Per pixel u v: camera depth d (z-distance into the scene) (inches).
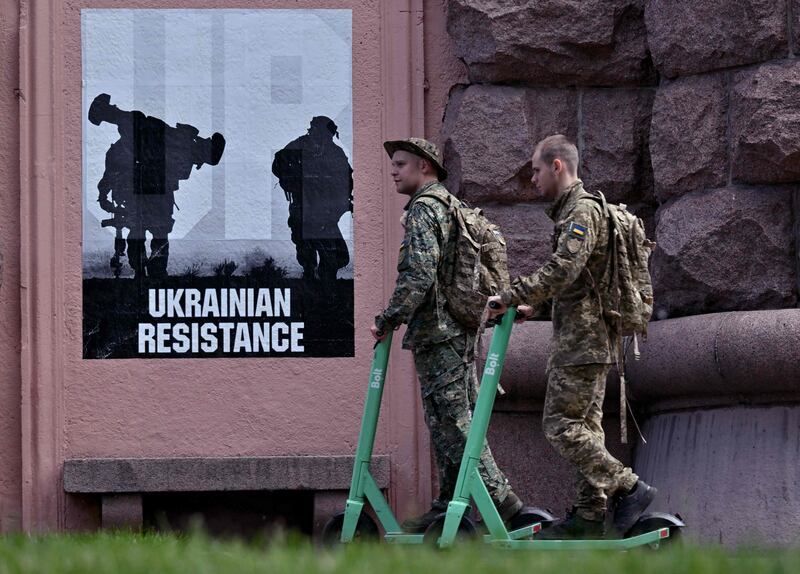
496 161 861.2
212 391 868.6
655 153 836.0
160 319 871.7
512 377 837.8
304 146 884.0
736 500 757.9
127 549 519.8
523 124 863.1
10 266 870.4
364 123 885.8
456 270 716.7
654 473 818.8
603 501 665.6
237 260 876.0
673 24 826.2
